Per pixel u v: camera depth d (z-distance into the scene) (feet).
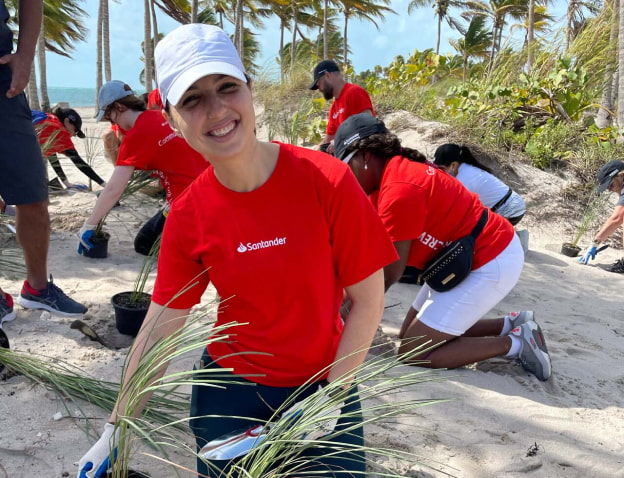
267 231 4.98
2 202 15.14
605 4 33.06
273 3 104.53
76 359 8.89
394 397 8.68
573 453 7.76
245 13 108.58
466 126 26.71
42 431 7.07
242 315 5.39
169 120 4.79
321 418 4.83
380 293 5.41
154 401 7.05
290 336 5.36
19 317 10.20
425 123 28.22
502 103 28.68
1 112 9.20
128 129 12.89
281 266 5.03
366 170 9.32
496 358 10.48
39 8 9.35
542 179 24.30
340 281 5.50
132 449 6.80
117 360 8.95
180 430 7.11
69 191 20.76
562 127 27.04
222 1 98.68
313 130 29.78
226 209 4.99
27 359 7.97
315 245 5.03
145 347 5.43
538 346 9.79
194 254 5.30
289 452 5.02
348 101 19.45
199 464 5.73
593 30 32.07
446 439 7.77
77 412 7.50
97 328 10.14
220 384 5.66
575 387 9.79
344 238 5.08
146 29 74.79
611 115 35.32
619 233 21.77
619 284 16.61
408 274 14.61
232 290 5.24
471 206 9.59
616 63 31.83
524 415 8.61
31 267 10.27
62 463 6.57
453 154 16.99
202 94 4.38
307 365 5.52
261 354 5.35
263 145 5.01
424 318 9.88
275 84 40.88
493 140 25.98
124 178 13.03
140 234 14.47
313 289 5.16
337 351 5.44
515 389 9.50
